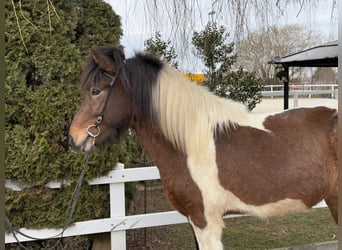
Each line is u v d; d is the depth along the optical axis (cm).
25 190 273
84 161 277
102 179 288
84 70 211
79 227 284
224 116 212
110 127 211
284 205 206
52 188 281
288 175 203
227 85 568
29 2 265
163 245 361
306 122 217
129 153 324
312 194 207
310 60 547
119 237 297
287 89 672
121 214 296
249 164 203
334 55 488
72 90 278
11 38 259
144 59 214
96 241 307
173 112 206
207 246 206
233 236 383
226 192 204
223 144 206
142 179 296
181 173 207
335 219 232
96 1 300
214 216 207
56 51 273
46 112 267
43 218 278
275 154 205
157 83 208
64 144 277
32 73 277
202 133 205
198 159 205
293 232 394
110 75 207
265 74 768
